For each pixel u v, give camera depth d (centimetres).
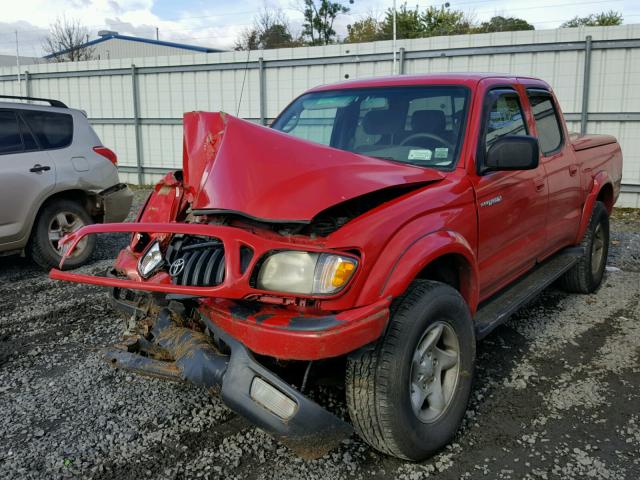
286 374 263
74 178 639
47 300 531
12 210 589
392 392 245
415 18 3406
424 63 1259
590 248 523
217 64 1493
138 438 298
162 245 295
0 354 407
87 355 405
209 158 279
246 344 234
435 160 329
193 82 1539
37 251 617
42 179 609
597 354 403
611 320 472
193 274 256
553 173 427
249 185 257
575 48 1114
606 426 307
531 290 400
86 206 677
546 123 446
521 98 407
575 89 1134
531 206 388
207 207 262
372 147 357
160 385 357
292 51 1392
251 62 1448
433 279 300
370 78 412
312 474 266
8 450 287
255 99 1466
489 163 316
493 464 273
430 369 271
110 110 1677
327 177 257
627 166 1123
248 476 265
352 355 245
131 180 1689
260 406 229
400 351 246
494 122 357
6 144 596
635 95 1095
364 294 238
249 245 236
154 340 281
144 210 330
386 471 268
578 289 537
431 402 275
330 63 1357
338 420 233
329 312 234
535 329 451
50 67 1736
